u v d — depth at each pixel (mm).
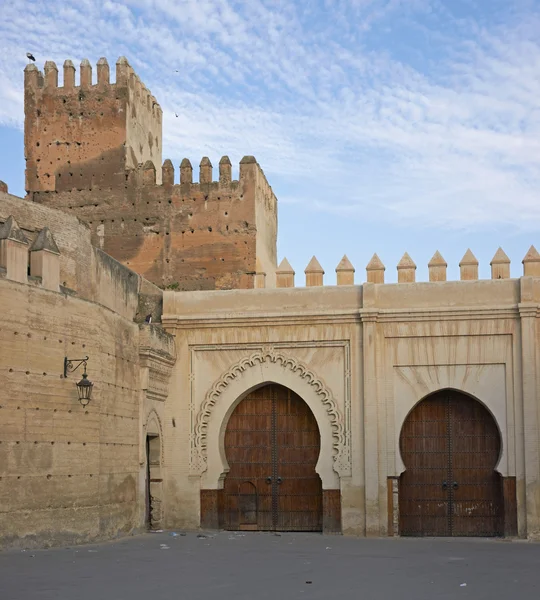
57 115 39250
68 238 22156
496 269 25297
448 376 24531
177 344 25938
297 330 25375
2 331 17922
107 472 21406
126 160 38531
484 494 24672
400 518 24812
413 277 25578
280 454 25719
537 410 23812
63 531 19391
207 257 37438
